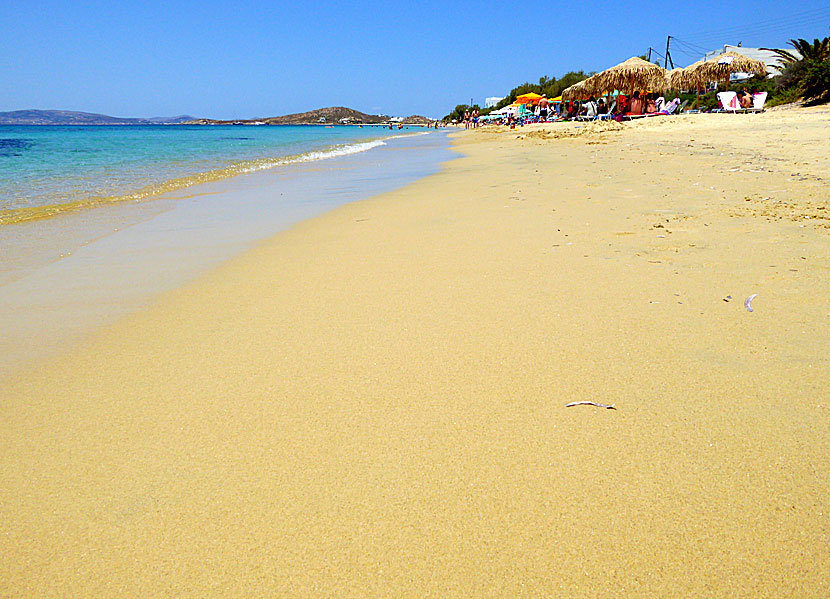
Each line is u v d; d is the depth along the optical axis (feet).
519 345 8.79
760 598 4.37
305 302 11.32
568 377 7.73
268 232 18.63
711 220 16.05
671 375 7.62
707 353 8.18
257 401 7.51
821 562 4.63
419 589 4.58
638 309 9.93
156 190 31.32
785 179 22.15
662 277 11.53
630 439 6.32
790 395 6.97
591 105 99.66
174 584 4.73
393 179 34.09
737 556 4.74
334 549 5.02
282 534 5.21
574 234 15.55
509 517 5.28
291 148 87.35
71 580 4.81
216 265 14.52
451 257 14.05
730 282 10.96
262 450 6.46
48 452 6.57
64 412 7.43
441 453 6.27
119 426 7.06
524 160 40.29
